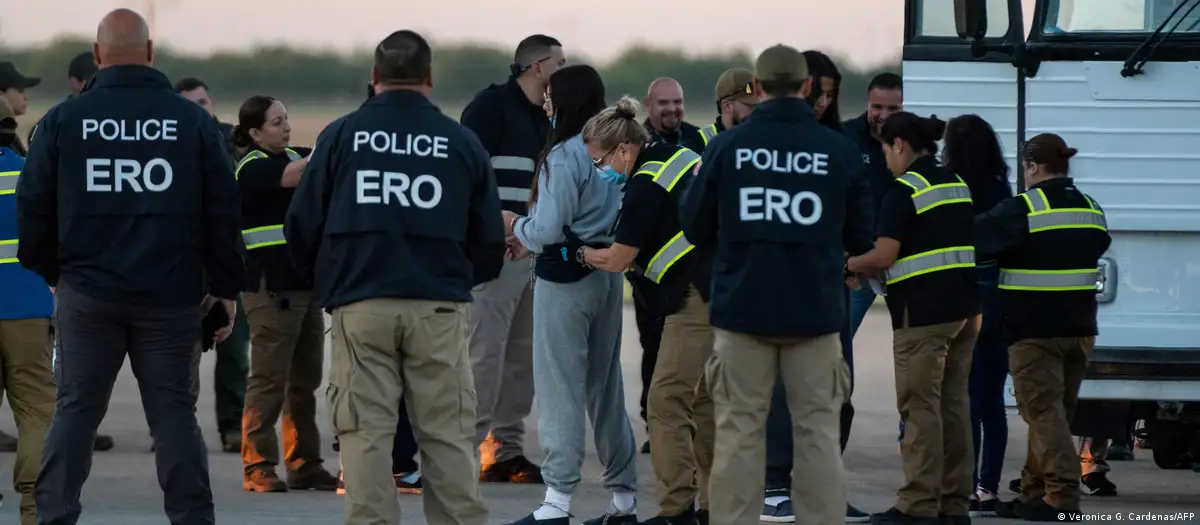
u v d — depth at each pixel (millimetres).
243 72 87125
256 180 28594
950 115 29250
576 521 26875
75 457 21781
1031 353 27031
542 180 24500
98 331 21781
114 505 28203
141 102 21812
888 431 41688
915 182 25094
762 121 21641
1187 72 28484
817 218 21344
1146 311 28891
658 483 24516
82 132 21594
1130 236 28922
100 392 21922
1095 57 28703
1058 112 28859
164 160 21750
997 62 29078
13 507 28484
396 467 29656
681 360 24016
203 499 22234
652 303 25391
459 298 21312
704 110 86625
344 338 21078
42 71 75438
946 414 25875
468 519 21422
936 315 24953
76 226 21594
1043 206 26734
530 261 30312
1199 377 28625
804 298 21219
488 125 30359
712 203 21641
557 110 24906
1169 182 28594
